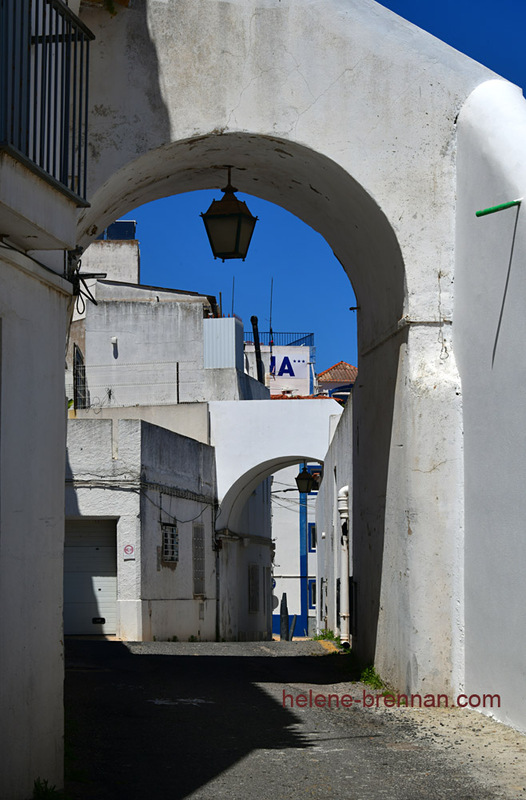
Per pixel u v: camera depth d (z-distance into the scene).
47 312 5.91
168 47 9.23
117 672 11.05
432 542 8.85
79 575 19.80
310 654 14.54
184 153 9.59
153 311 32.00
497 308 8.05
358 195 9.48
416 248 9.28
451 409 8.93
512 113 8.49
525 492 7.35
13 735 5.20
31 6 5.89
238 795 5.69
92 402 31.62
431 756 6.71
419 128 9.35
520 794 5.68
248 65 9.30
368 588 10.82
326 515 21.94
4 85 5.38
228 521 26.95
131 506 19.61
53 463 5.91
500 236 8.02
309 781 6.03
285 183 10.56
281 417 26.45
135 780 5.97
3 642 5.14
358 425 11.53
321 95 9.35
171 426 26.86
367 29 9.41
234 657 13.77
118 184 9.44
